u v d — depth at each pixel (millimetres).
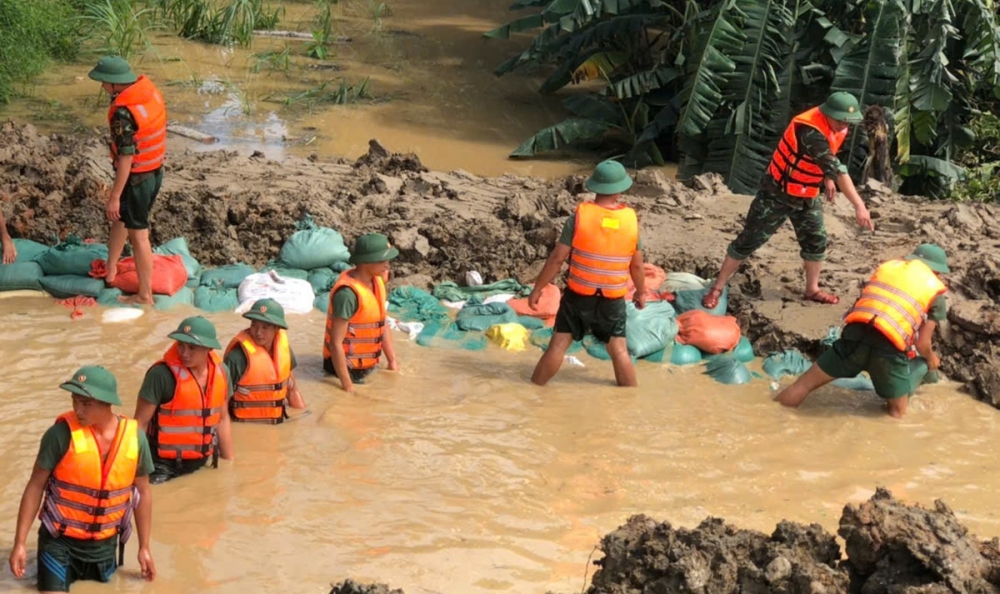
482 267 11039
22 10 16047
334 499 7168
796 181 9672
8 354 8977
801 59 15734
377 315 8797
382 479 7453
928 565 5277
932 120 14930
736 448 8219
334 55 19547
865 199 12734
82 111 15750
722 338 9734
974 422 8844
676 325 9906
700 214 12281
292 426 8102
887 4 14320
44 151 12281
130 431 6004
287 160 13586
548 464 7805
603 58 16781
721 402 8984
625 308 8953
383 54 19781
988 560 5461
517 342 9805
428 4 23250
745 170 14797
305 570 6387
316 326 9930
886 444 8414
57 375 8664
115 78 9422
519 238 11180
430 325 10008
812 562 5430
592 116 16312
